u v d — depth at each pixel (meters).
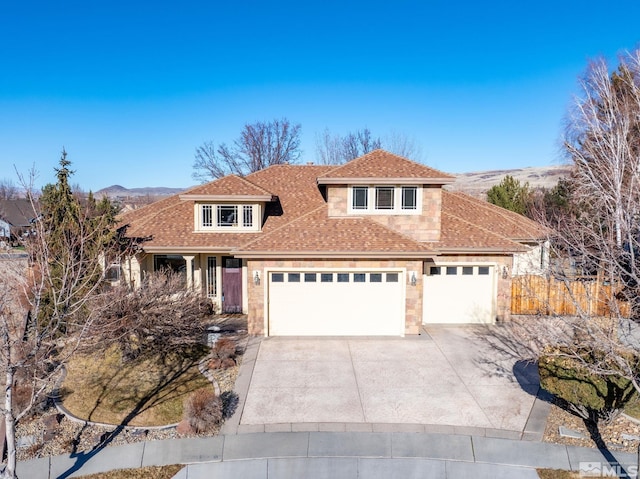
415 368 13.82
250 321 16.72
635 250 11.05
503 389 12.38
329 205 18.50
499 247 17.70
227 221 19.59
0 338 9.32
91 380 12.80
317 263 16.53
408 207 18.39
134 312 13.49
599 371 8.59
